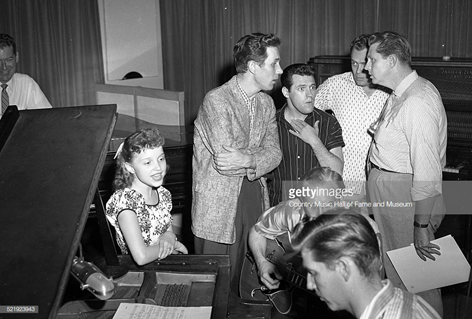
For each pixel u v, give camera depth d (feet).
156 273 5.55
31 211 4.07
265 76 7.13
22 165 4.42
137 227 5.90
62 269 3.66
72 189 4.17
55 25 15.52
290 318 7.49
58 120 4.79
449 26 13.73
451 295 9.31
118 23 16.37
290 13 15.85
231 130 7.26
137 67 17.02
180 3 16.83
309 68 7.95
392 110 7.73
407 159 7.75
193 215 7.75
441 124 7.51
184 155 10.35
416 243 7.69
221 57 16.96
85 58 16.08
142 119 13.00
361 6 14.87
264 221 6.85
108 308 5.02
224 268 5.65
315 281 3.90
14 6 14.90
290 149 8.23
